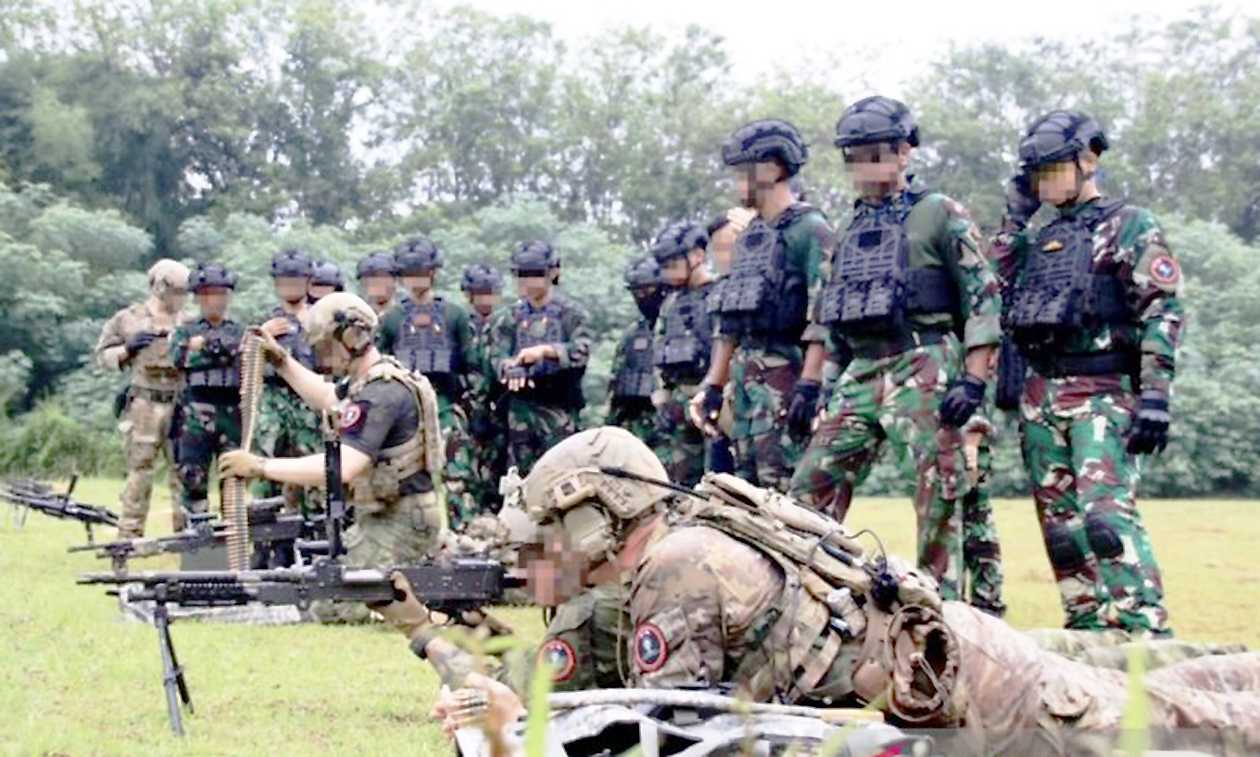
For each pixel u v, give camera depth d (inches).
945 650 178.9
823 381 346.0
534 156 1908.2
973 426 377.7
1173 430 1054.4
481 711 169.0
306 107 1904.5
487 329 570.3
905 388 323.3
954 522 323.6
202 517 396.5
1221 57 1797.5
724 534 186.7
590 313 1200.8
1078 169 326.3
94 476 1177.4
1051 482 331.9
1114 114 1749.5
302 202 1905.8
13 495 665.6
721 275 437.4
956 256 320.5
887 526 722.8
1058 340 326.3
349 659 357.4
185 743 267.3
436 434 362.0
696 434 504.7
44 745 260.8
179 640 378.3
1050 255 328.5
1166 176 1729.8
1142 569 311.6
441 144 1915.6
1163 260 316.5
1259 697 204.7
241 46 1887.3
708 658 180.5
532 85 1916.8
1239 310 1122.7
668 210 1876.2
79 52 1833.2
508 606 433.4
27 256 1397.6
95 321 1423.5
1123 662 223.8
